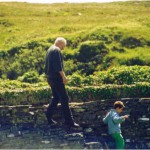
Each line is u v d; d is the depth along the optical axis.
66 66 28.86
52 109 17.42
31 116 19.20
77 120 19.27
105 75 22.70
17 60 30.27
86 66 28.73
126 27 35.00
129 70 22.88
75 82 21.94
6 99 20.25
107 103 19.52
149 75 22.47
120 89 20.56
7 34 38.31
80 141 17.36
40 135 17.61
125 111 19.61
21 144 16.44
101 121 19.22
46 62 16.67
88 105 19.39
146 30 34.66
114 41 32.12
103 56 29.62
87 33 33.56
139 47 31.36
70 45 32.16
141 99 19.75
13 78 28.84
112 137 16.55
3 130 18.28
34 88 20.61
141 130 19.31
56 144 16.67
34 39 33.38
